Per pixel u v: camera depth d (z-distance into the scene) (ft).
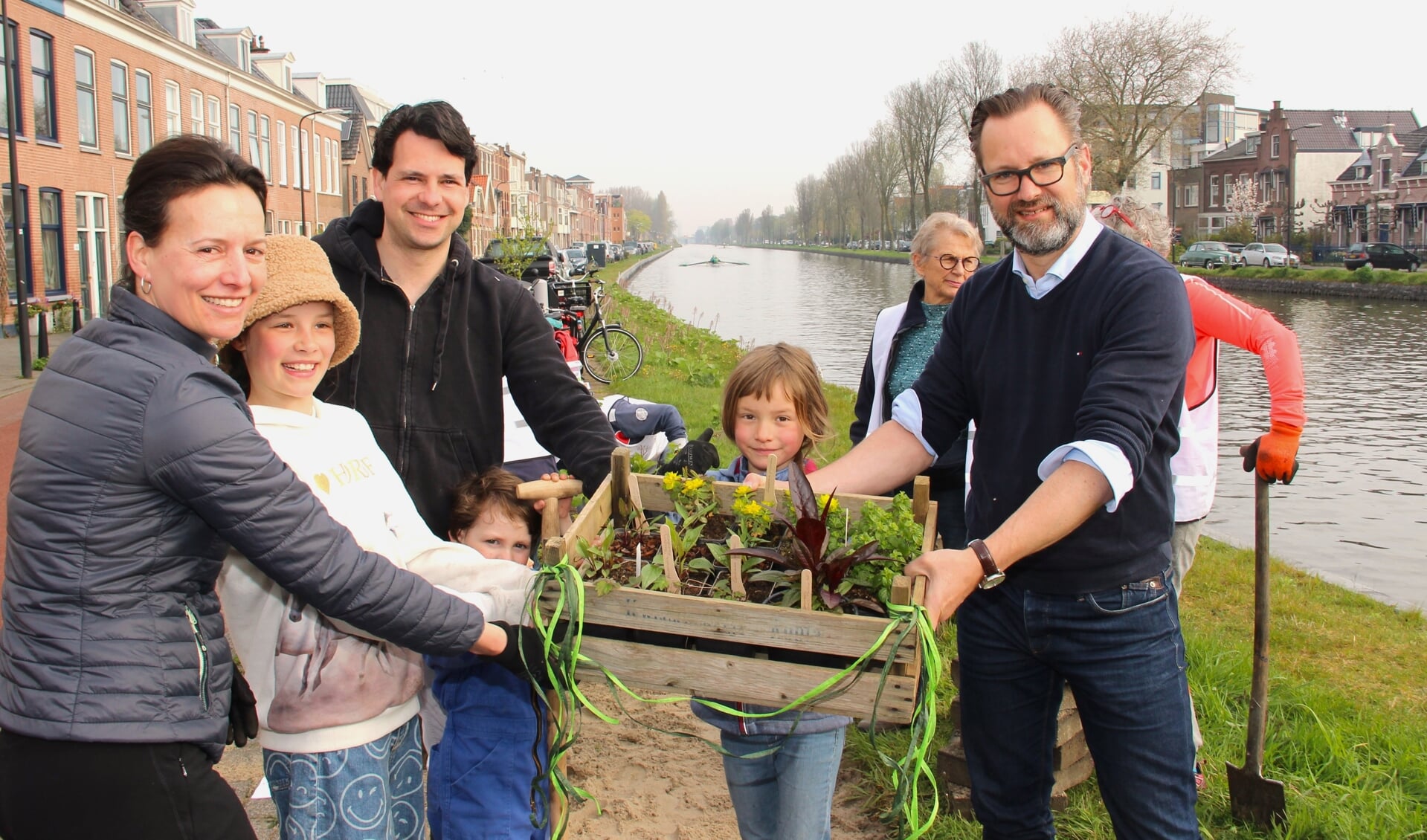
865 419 13.80
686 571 7.43
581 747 11.95
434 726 8.68
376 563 6.25
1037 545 6.79
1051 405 7.72
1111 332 7.31
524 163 289.33
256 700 6.97
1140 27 154.20
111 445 5.52
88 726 5.49
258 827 10.01
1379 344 74.18
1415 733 12.62
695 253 508.94
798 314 109.40
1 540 18.92
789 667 6.57
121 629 5.62
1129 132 156.66
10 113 43.96
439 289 8.89
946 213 12.72
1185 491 10.44
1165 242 10.96
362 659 7.00
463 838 7.83
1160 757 7.59
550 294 47.29
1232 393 51.83
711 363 51.29
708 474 9.75
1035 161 7.32
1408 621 18.44
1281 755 11.72
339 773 6.97
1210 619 17.80
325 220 133.90
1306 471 35.50
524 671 6.98
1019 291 7.98
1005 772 8.34
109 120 74.02
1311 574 22.68
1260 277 140.87
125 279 6.03
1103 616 7.47
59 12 66.80
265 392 7.32
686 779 11.19
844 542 7.47
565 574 6.75
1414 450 39.06
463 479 9.11
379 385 8.80
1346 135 201.46
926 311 12.98
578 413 9.21
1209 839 10.13
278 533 5.85
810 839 7.90
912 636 6.25
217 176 5.87
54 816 5.52
